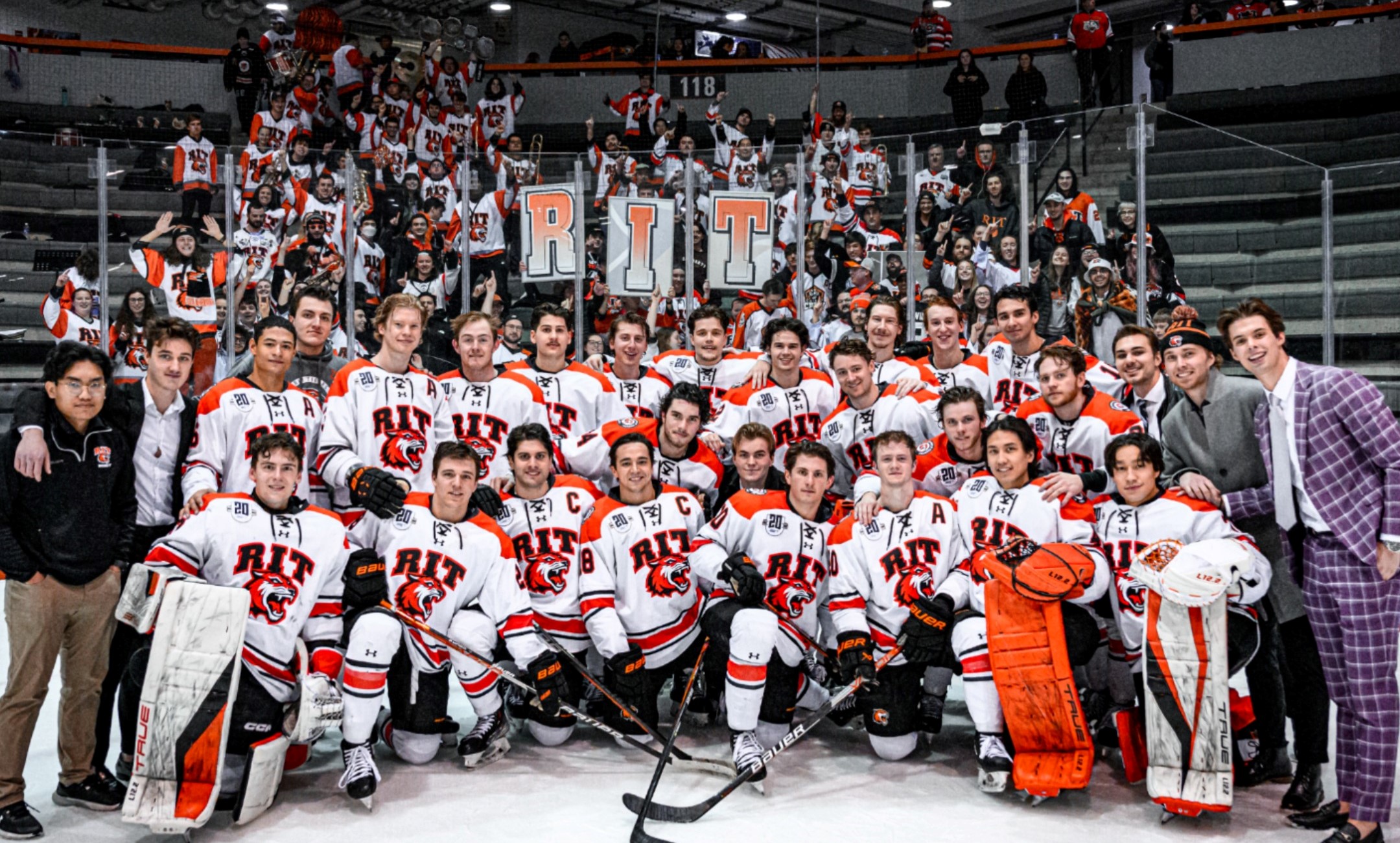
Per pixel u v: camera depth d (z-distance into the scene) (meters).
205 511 3.82
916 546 4.31
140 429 3.93
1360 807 3.38
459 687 5.37
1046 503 4.20
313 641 3.84
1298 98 12.25
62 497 3.57
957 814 3.69
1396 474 3.34
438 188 7.15
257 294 7.18
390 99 12.77
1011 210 6.68
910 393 5.01
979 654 3.92
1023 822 3.61
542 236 7.07
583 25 17.02
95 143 7.30
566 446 5.03
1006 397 5.24
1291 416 3.52
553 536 4.59
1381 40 12.52
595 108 14.40
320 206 7.12
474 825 3.58
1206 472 4.09
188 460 4.23
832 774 4.11
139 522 4.09
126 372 7.28
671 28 17.44
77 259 7.27
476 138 13.11
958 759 4.29
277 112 12.29
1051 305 6.65
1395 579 3.41
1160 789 3.59
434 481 4.25
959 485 4.66
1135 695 4.35
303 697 3.58
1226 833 3.52
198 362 7.17
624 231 7.02
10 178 7.33
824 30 17.84
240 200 7.18
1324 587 3.49
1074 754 3.76
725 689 4.61
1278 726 3.95
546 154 7.07
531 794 3.88
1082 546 3.96
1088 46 12.39
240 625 3.49
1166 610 3.61
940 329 5.36
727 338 6.07
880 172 6.95
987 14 16.58
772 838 3.47
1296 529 3.62
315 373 4.97
